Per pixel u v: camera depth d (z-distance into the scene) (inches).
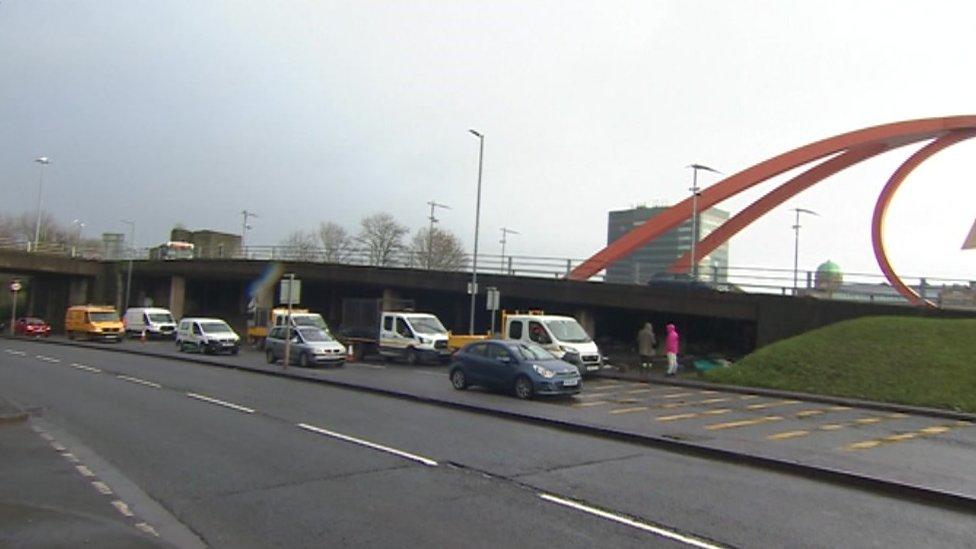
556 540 254.1
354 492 319.0
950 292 1210.6
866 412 711.7
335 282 1959.9
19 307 3191.4
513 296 1505.9
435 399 662.5
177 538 250.7
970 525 293.4
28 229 3816.4
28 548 222.1
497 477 354.6
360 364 1196.5
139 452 402.0
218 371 1002.1
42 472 345.7
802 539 264.7
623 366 1115.9
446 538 254.1
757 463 407.2
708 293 1232.8
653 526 274.8
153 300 2731.3
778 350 994.1
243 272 2187.5
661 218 2095.2
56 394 678.5
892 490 350.0
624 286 1337.4
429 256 2362.2
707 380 957.2
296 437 460.4
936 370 840.9
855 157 2119.8
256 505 295.3
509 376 724.0
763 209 2132.1
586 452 430.3
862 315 1098.1
